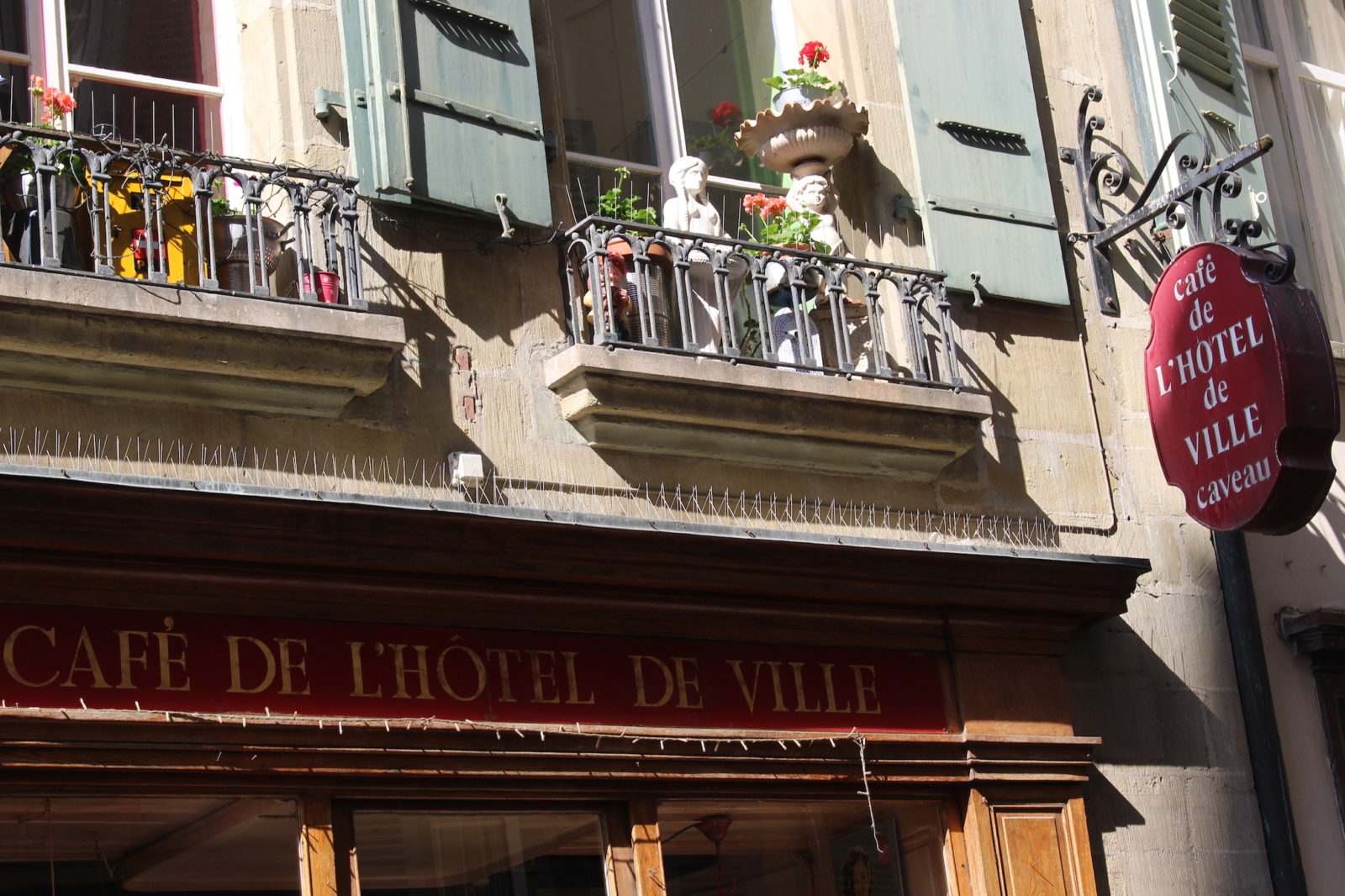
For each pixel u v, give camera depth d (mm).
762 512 7902
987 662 8156
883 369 8102
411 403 7246
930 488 8414
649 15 9125
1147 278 9477
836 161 8703
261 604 6648
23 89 7316
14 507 6062
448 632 6988
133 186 6906
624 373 7395
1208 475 8297
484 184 7496
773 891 7582
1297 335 8039
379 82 7266
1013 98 9219
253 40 7656
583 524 7004
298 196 6938
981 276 8797
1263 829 8727
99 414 6578
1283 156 10719
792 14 9375
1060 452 8867
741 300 8492
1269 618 9242
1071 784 8188
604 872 7223
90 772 6207
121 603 6410
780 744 7523
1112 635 8656
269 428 6906
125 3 7652
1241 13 10883
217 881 6492
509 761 6941
